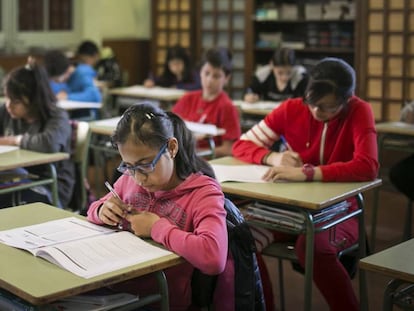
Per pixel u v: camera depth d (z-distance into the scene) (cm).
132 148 203
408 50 629
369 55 648
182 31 811
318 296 355
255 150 321
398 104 640
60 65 628
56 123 367
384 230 465
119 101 704
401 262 197
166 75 706
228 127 441
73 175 383
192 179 217
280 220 270
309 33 738
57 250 194
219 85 444
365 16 643
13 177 330
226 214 212
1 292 190
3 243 206
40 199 354
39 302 167
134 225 210
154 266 188
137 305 194
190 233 200
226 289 210
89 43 736
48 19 810
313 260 272
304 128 317
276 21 758
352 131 303
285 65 578
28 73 367
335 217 279
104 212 218
